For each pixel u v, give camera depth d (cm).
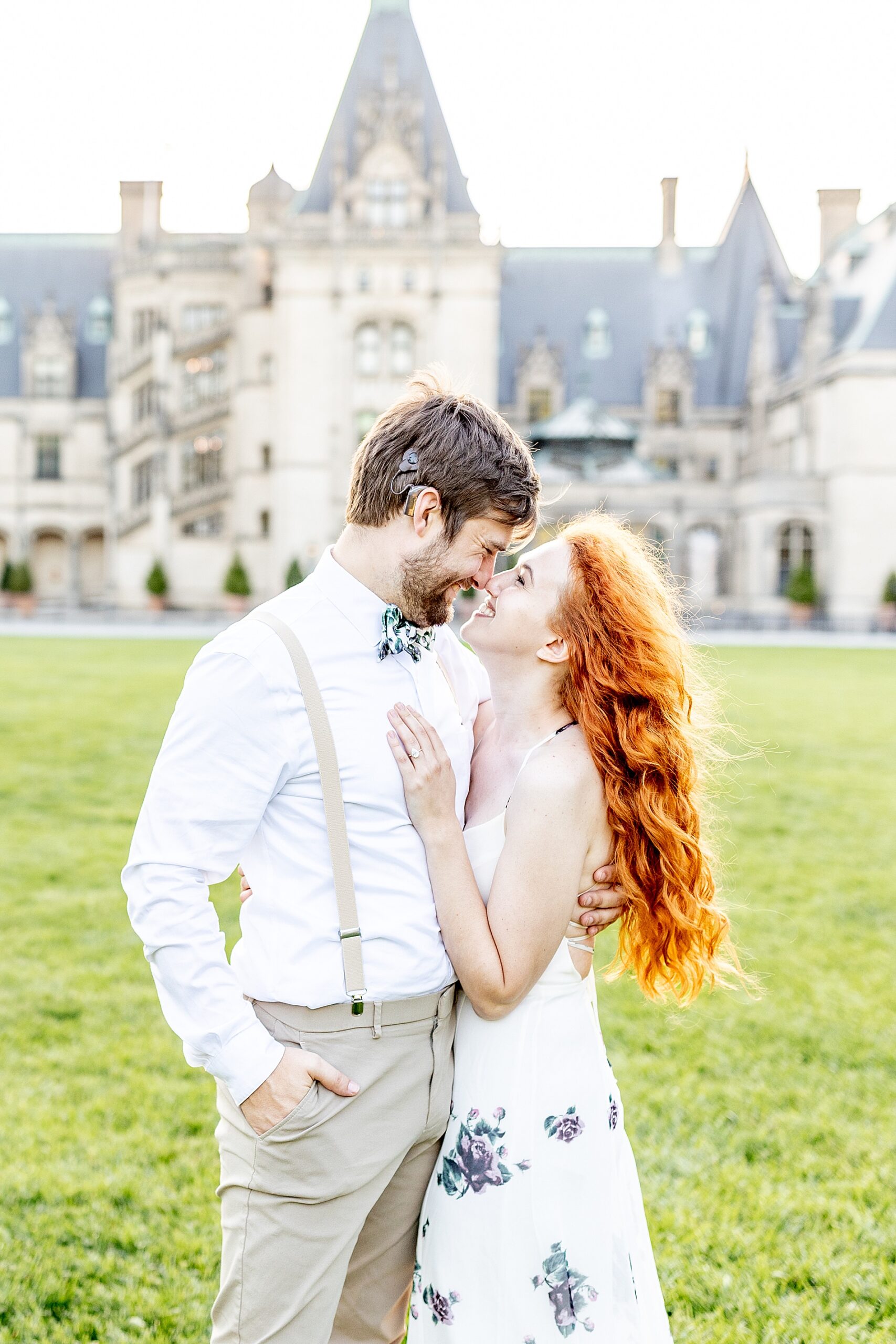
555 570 233
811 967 584
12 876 719
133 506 5000
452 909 206
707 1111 421
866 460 4334
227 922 633
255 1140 198
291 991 199
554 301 5678
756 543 4497
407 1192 223
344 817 200
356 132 4525
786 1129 408
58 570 5800
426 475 198
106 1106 419
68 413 5678
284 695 197
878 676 2162
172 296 4903
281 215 5144
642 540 256
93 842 800
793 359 5275
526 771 223
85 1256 326
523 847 217
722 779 1089
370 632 205
